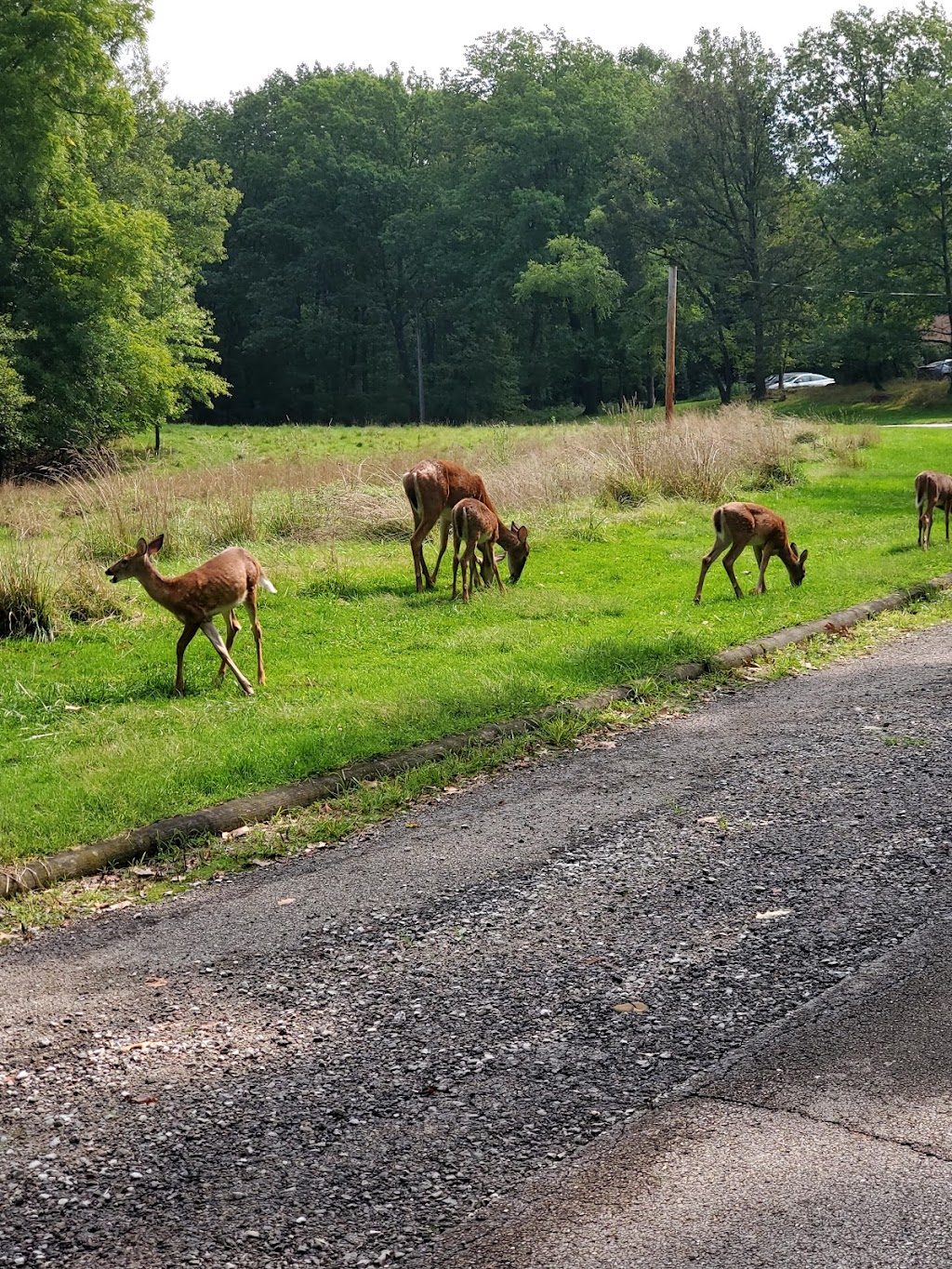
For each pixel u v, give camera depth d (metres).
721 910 5.26
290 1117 3.86
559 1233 3.23
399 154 73.69
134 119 34.34
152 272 39.75
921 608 12.03
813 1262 3.06
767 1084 3.87
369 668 10.02
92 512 15.96
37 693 9.69
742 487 21.66
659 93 61.47
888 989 4.44
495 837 6.39
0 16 31.64
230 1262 3.19
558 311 68.50
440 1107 3.87
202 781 7.23
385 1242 3.24
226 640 10.88
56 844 6.34
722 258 58.91
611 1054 4.12
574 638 10.66
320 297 72.81
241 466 28.95
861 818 6.27
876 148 54.78
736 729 8.18
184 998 4.75
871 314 56.81
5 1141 3.80
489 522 12.81
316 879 5.99
